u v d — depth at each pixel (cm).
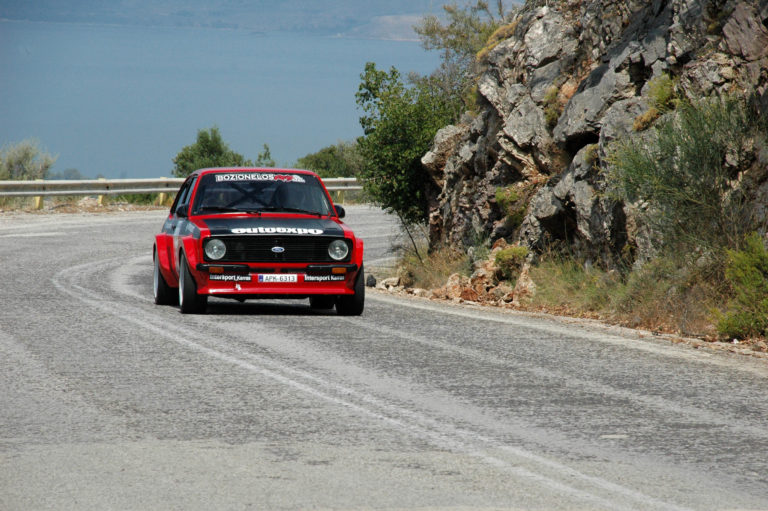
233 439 2297
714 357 3612
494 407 2680
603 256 5762
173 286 4959
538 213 6322
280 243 4488
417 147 8875
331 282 4547
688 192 4962
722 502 1856
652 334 4278
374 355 3512
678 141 5025
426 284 7481
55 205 13775
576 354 3628
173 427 2409
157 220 12444
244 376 3080
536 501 1848
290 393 2830
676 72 5756
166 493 1881
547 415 2591
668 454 2206
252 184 4969
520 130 6969
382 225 12900
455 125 8881
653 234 5250
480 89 7725
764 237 4666
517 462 2123
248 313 4734
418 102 9075
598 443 2298
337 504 1817
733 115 5091
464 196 7894
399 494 1883
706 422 2531
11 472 2017
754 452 2231
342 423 2469
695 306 4609
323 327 4238
